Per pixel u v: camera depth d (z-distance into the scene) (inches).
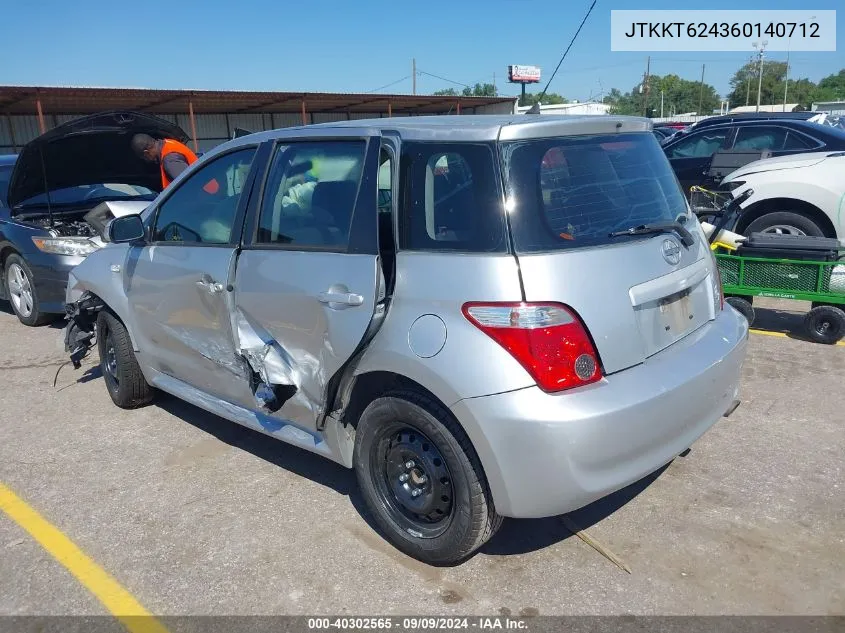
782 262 229.8
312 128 135.3
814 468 149.7
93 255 193.6
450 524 114.7
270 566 122.9
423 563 122.3
